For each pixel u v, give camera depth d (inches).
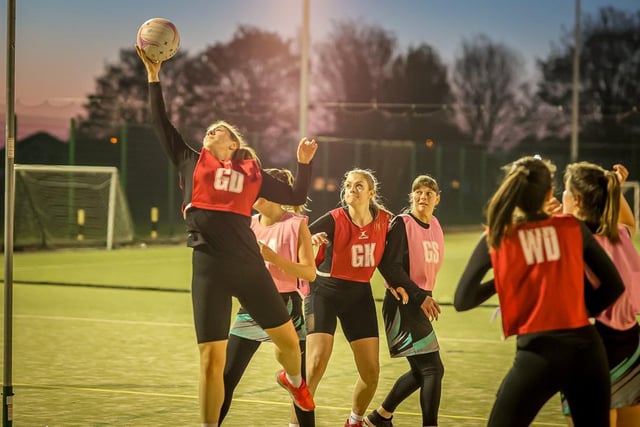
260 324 303.7
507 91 2898.6
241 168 299.4
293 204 311.3
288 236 335.0
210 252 295.6
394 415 392.5
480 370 500.1
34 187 1427.2
